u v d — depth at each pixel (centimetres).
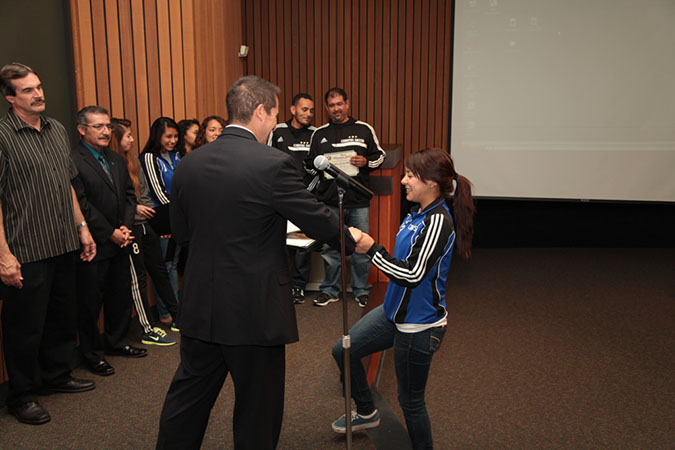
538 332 382
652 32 553
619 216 605
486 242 628
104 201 298
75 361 308
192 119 386
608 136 579
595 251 598
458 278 507
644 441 254
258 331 171
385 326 214
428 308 196
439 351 353
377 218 437
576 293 464
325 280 425
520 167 602
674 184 574
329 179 392
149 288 389
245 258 171
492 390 302
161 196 346
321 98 634
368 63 622
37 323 254
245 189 168
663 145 570
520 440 254
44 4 309
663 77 558
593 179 589
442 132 622
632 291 468
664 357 343
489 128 602
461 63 598
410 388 203
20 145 244
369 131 398
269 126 185
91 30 342
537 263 555
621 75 566
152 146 350
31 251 247
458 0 588
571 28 569
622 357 343
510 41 584
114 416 264
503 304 438
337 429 247
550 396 295
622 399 292
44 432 250
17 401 259
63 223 260
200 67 434
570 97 580
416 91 619
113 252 305
